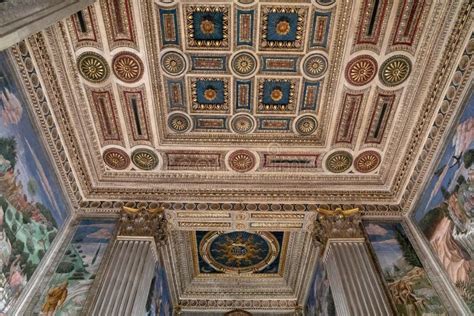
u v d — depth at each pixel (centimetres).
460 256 725
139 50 804
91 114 891
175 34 802
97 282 780
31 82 748
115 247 862
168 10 765
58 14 569
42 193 797
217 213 965
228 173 1001
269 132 962
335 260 852
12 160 691
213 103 916
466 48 724
